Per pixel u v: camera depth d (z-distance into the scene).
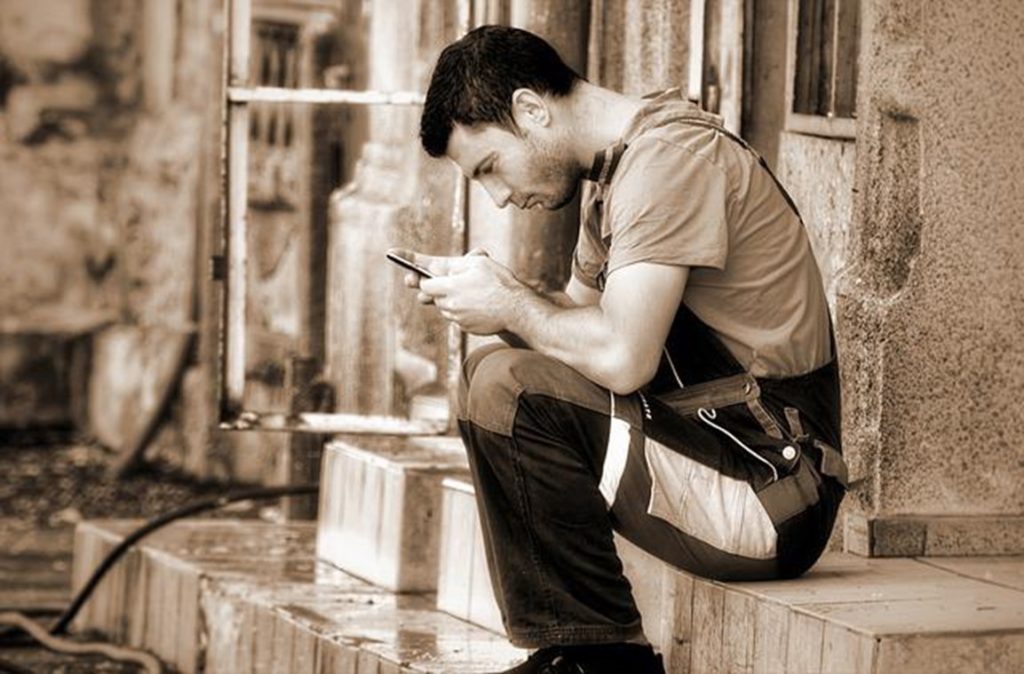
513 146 6.33
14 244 17.81
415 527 8.70
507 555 6.28
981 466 7.34
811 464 6.27
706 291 6.23
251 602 8.64
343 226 10.69
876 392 7.22
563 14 8.60
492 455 6.22
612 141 6.29
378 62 10.84
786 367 6.31
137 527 10.77
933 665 5.81
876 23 7.23
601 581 6.26
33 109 18.00
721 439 6.27
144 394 16.36
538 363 6.21
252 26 12.92
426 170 9.79
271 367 12.94
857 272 7.33
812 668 6.00
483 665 7.36
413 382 9.82
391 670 7.42
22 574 12.48
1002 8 7.29
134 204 17.06
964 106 7.28
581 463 6.21
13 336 17.56
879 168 7.27
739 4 8.22
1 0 18.05
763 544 6.23
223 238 9.20
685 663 6.58
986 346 7.33
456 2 8.99
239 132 9.18
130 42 18.36
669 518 6.19
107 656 9.66
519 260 8.70
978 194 7.30
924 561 7.08
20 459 16.45
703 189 6.09
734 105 8.24
